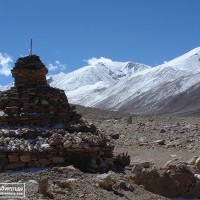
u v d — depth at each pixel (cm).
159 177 2138
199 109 13900
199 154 2962
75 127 2214
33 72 2284
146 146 3319
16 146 2014
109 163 2177
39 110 2223
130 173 2125
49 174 1883
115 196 1752
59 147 2052
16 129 2156
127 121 4847
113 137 3684
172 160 2683
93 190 1748
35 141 2072
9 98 2242
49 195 1597
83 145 2086
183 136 3697
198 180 2222
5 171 1975
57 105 2259
